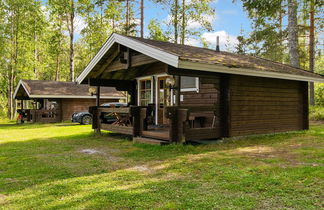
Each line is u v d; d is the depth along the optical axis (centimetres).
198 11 2152
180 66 585
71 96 1836
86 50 2933
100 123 997
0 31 2184
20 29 2241
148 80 1041
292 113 959
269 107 868
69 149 681
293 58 1324
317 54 1842
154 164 487
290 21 1330
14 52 2298
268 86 866
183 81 916
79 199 307
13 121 2142
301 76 891
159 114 976
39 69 2691
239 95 768
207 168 444
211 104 810
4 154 620
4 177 416
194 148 638
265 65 845
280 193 313
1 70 2345
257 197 303
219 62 646
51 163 514
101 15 2205
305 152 569
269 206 276
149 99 1033
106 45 839
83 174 426
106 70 947
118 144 753
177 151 604
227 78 736
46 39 2398
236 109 759
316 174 384
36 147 723
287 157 521
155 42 772
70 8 2075
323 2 1262
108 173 429
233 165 461
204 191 328
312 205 276
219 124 735
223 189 334
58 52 2352
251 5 1280
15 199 315
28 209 283
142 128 762
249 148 641
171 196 311
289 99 949
